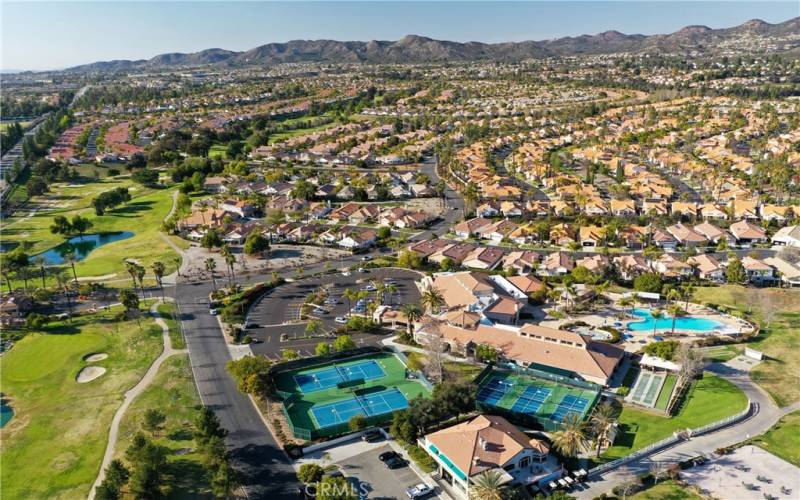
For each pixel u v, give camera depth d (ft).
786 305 520.83
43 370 430.61
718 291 556.92
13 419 369.50
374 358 449.89
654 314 489.67
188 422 358.64
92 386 405.18
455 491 294.46
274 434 346.13
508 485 288.10
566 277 564.71
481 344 443.73
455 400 349.00
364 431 345.51
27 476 313.94
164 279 622.13
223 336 483.51
